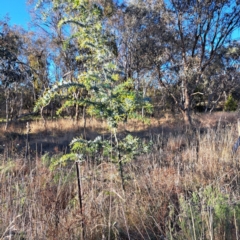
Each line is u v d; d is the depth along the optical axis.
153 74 19.55
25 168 4.43
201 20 17.88
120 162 3.19
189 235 2.46
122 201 3.06
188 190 3.53
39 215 2.63
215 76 23.92
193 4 17.73
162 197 3.28
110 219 2.80
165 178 3.71
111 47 3.22
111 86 3.09
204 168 4.38
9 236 2.26
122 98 2.99
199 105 29.61
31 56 19.61
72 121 16.58
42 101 2.80
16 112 18.72
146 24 18.58
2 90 15.58
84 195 3.14
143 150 3.25
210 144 5.47
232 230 2.53
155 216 2.92
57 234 2.57
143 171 4.05
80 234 2.66
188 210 2.70
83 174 3.53
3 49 12.30
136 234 2.75
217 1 17.50
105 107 3.02
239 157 4.80
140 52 18.47
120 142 3.25
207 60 19.69
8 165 4.43
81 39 3.24
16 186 3.20
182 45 18.17
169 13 18.03
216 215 2.57
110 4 11.49
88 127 14.53
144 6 18.62
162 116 21.72
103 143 3.12
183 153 5.57
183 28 18.44
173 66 18.81
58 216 2.79
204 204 2.80
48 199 2.92
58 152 7.91
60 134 12.98
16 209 2.68
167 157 5.17
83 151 3.14
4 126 15.49
